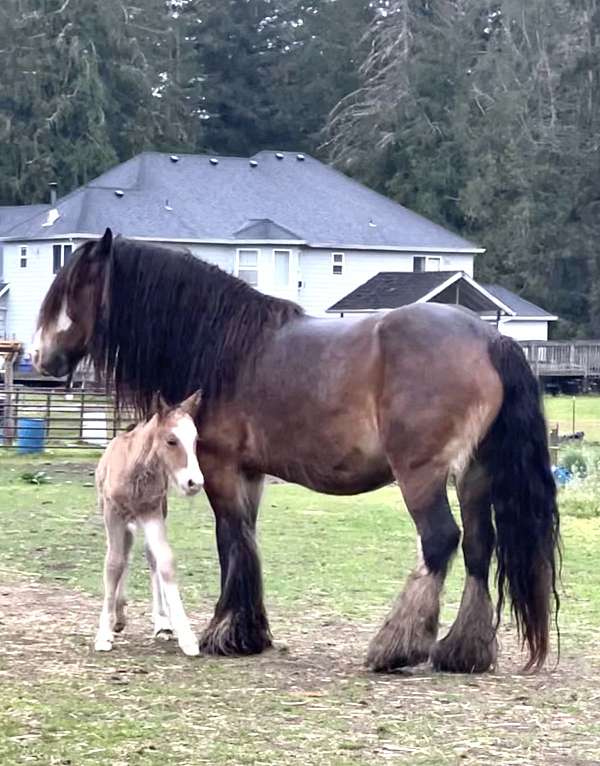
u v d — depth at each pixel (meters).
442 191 65.56
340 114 67.88
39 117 63.00
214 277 8.97
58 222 49.72
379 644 8.16
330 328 8.57
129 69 66.69
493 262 62.53
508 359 8.16
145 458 8.59
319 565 13.16
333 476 8.51
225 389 8.73
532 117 64.19
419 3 68.50
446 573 8.13
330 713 7.13
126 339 9.12
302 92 74.19
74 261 9.34
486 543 8.26
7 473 22.64
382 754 6.35
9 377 27.75
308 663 8.48
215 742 6.50
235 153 74.44
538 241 61.69
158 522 8.80
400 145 65.94
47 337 9.43
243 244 49.88
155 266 9.07
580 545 15.09
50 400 27.45
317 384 8.42
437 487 8.12
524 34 65.06
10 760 6.16
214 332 8.86
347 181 56.75
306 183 55.03
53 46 63.56
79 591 11.52
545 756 6.37
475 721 7.02
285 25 76.88
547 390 51.09
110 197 50.22
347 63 73.38
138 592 11.60
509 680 8.04
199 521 16.88
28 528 15.83
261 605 8.80
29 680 7.86
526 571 8.00
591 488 19.23
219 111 75.00
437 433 8.07
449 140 65.50
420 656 8.14
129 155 67.44
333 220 53.09
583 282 62.84
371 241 52.62
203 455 8.82
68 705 7.20
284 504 19.06
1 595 11.27
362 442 8.33
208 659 8.57
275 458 8.66
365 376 8.27
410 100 65.75
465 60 67.12
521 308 56.72
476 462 8.20
